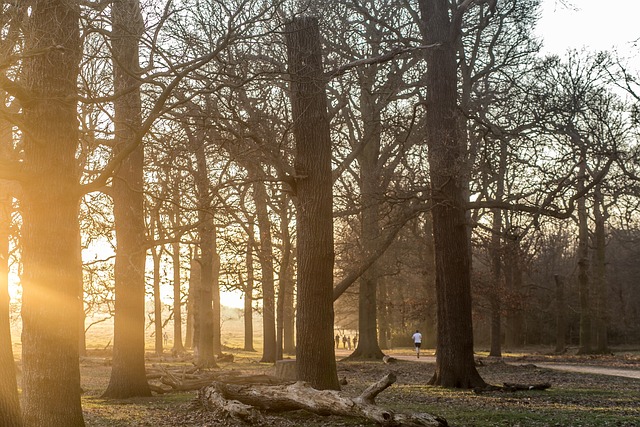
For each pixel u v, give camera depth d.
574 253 70.69
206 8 13.51
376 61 17.72
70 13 10.99
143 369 19.55
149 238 19.55
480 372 30.53
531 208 21.47
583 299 48.62
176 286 46.78
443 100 22.70
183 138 15.75
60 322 10.41
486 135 22.75
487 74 28.95
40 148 10.48
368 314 41.81
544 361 40.03
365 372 30.75
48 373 10.28
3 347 9.45
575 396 19.62
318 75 16.77
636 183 20.36
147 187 18.30
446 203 22.41
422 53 24.20
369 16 22.84
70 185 10.62
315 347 16.61
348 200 25.17
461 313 22.53
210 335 32.53
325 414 14.18
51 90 10.66
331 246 16.92
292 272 34.16
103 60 13.53
